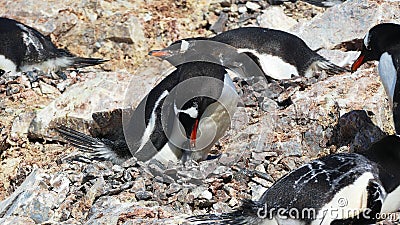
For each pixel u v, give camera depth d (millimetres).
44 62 17984
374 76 13961
